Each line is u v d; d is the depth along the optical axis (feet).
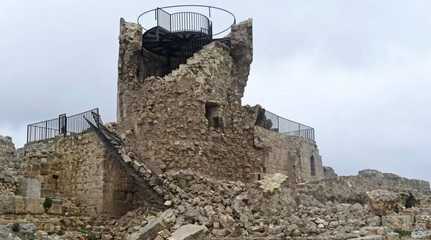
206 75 118.32
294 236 92.07
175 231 90.89
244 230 95.71
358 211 101.50
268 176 119.44
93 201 109.50
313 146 157.17
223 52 124.98
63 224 97.19
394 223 92.63
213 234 92.68
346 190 122.01
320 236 90.48
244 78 130.11
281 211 105.09
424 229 89.76
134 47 122.62
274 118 144.15
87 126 118.11
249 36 130.21
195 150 112.98
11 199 91.35
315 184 119.24
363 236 86.12
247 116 127.34
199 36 127.95
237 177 121.19
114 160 110.63
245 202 104.53
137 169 105.81
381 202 100.01
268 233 94.38
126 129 119.96
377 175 131.64
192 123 114.11
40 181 109.29
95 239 95.71
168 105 114.32
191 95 115.24
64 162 117.91
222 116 119.85
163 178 106.11
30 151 123.85
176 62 132.57
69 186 115.44
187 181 105.81
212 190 105.40
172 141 112.47
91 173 111.14
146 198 107.34
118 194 110.32
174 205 99.96
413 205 111.34
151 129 114.11
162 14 127.13
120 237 97.19
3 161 104.27
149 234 91.86
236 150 122.21
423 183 146.82
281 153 139.33
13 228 75.61
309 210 104.99
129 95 121.19
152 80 116.57
